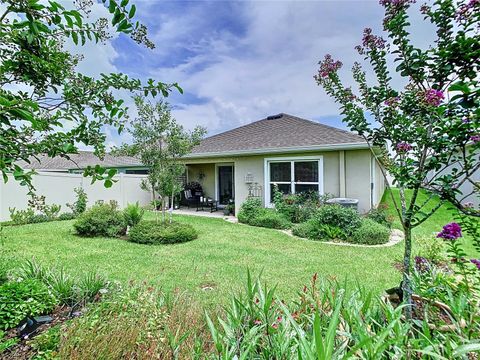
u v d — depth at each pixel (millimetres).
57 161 21203
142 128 8281
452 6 2082
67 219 11492
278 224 9516
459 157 2074
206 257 6027
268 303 1950
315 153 10219
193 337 2180
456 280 2592
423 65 2197
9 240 7555
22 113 1106
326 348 1256
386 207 9594
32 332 2729
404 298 2277
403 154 2309
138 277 4734
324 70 2742
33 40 1510
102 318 2605
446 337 1604
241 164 12117
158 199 15008
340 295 2102
